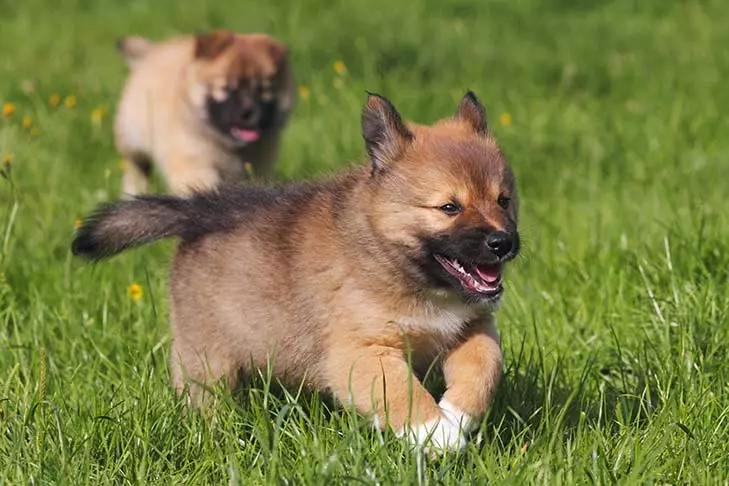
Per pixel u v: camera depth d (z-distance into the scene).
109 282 11.23
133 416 8.16
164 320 10.46
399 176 8.24
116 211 9.51
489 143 8.54
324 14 26.05
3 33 25.81
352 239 8.30
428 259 8.15
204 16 26.66
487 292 8.04
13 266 11.50
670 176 14.45
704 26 24.22
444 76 20.52
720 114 17.36
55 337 10.16
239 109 16.12
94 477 7.57
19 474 7.46
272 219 8.99
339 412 8.59
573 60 21.25
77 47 24.64
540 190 14.71
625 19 25.39
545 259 11.77
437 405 7.96
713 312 9.92
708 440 7.90
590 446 7.75
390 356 8.15
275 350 8.61
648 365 9.25
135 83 17.23
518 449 7.70
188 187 10.84
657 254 11.33
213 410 8.53
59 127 17.84
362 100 18.73
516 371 8.91
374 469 7.33
